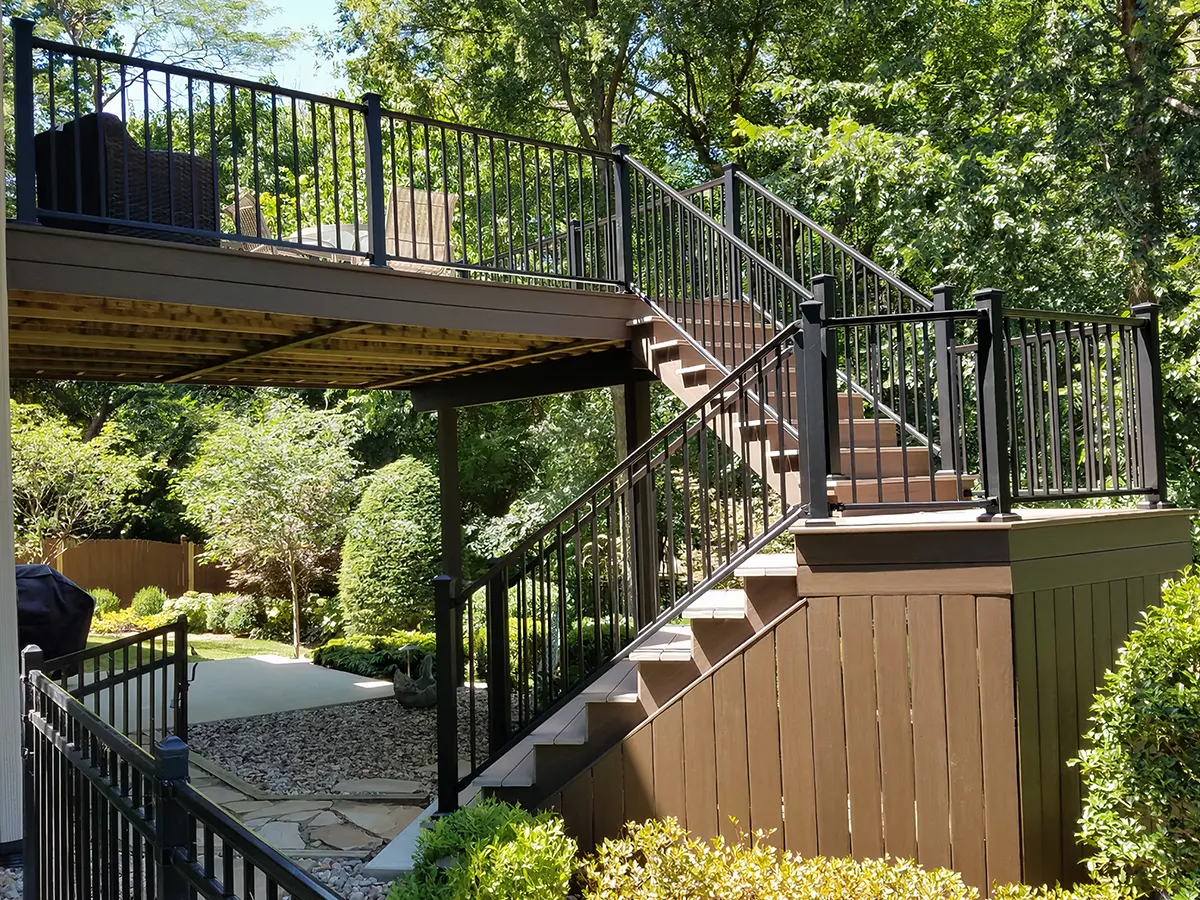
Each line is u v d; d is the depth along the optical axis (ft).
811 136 38.47
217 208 18.49
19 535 46.24
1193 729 13.26
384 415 56.18
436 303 21.43
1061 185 34.22
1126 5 33.55
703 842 15.11
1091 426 16.43
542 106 51.06
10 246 16.19
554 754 16.38
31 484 45.47
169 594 61.11
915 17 47.60
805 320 14.87
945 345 19.45
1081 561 15.02
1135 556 16.11
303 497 45.44
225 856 6.85
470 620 16.96
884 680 14.34
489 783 16.62
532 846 12.86
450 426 32.58
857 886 12.76
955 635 14.01
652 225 24.39
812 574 14.67
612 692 18.42
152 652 17.42
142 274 17.49
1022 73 34.76
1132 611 15.99
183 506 68.69
